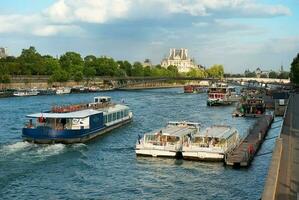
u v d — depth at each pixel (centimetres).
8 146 9319
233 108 19700
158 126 13188
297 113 12131
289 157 6059
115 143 10200
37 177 7112
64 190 6506
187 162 8106
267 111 17525
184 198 6138
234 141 8919
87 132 10138
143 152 8575
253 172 7394
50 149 9100
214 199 6088
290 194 4441
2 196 6191
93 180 7031
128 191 6481
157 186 6706
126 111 13700
